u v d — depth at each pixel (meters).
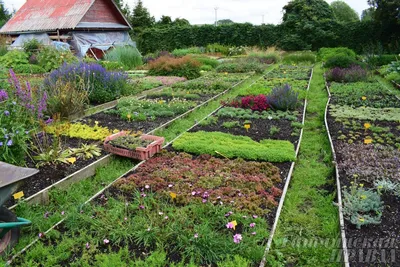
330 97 10.83
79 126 7.23
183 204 4.47
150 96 11.12
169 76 15.71
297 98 9.64
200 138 6.76
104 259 3.43
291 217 4.41
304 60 21.34
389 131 7.22
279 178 5.18
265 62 21.58
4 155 4.98
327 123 7.99
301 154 6.46
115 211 4.22
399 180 4.93
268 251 3.66
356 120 8.20
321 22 27.88
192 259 3.46
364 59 20.17
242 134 7.28
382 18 25.30
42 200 4.62
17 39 26.19
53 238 3.85
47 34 25.03
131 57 19.81
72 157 5.80
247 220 4.07
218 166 5.53
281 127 7.72
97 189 5.06
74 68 10.02
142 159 5.84
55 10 26.16
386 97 10.45
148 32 31.45
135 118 8.24
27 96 6.09
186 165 5.59
